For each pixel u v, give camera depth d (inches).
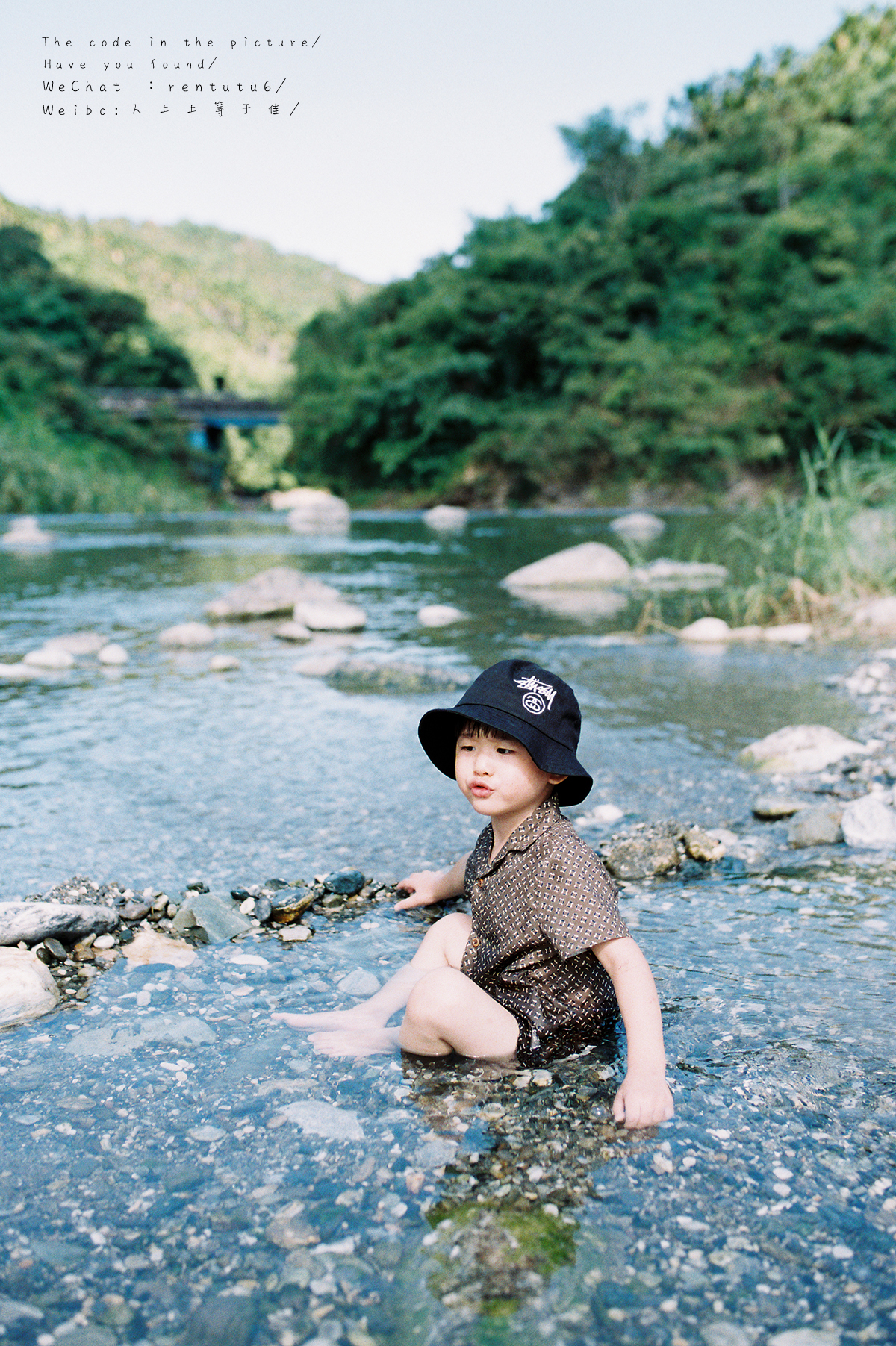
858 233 1414.9
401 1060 70.2
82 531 723.4
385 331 1592.0
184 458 1669.5
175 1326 44.7
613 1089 65.9
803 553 314.0
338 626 283.7
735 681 206.7
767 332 1337.4
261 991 81.8
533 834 74.0
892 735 160.9
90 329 1989.4
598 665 226.2
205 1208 53.4
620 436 1272.1
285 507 1437.0
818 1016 76.0
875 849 115.3
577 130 1739.7
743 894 103.0
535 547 577.0
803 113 1835.6
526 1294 46.6
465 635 275.1
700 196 1498.5
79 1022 76.1
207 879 107.3
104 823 125.3
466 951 77.4
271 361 3823.8
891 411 1210.6
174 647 258.5
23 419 1291.8
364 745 164.1
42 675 225.1
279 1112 63.0
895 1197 54.0
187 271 5064.0
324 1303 46.1
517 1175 56.2
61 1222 52.2
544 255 1424.7
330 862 112.5
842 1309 45.6
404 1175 56.3
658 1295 46.6
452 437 1427.2
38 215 4665.4
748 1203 53.5
